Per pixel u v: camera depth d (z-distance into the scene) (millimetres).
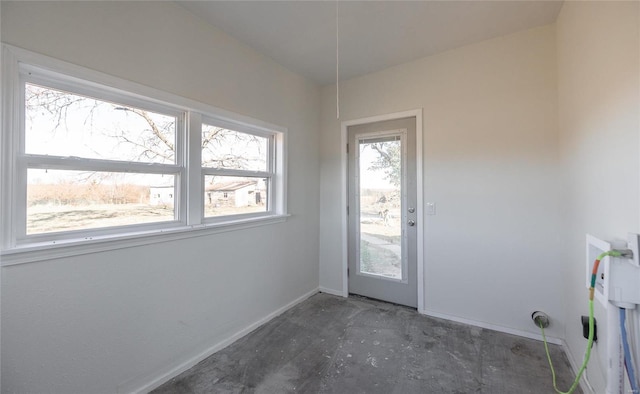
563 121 1953
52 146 1338
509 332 2256
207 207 2100
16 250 1169
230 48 2180
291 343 2150
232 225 2174
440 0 1798
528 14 1970
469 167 2410
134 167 1646
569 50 1778
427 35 2225
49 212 1335
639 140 1012
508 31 2189
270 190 2686
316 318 2568
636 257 994
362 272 3057
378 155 2928
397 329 2342
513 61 2221
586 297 1585
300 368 1844
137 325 1604
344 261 3117
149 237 1643
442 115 2521
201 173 2012
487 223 2344
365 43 2334
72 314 1354
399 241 2830
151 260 1672
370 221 2992
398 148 2809
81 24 1368
